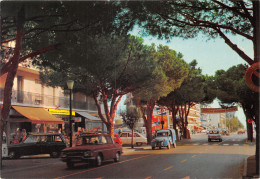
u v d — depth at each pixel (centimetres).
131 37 2266
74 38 1433
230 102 3559
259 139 1066
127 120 2989
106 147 1588
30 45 1586
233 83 3397
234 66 3547
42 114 2898
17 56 1363
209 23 1300
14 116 2805
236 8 1218
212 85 3700
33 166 1523
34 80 3219
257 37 1111
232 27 1344
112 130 2434
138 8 1215
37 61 1745
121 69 2242
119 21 1280
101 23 1300
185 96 4312
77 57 1550
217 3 1252
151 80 2522
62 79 2403
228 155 1995
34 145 2017
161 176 1109
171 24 1391
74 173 1262
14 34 1509
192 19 1348
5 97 1387
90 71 1823
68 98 3722
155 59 2511
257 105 1082
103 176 1144
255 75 1089
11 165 1566
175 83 3309
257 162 1063
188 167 1377
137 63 2286
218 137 4188
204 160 1689
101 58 1769
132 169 1339
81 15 1224
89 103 4031
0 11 1177
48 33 1559
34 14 1216
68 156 1457
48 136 2072
